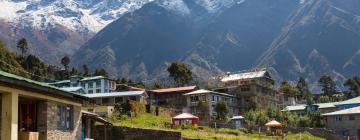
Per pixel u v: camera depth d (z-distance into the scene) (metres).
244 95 143.50
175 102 138.00
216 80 171.00
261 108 136.75
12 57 119.31
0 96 27.55
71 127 34.47
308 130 95.06
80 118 36.22
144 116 90.44
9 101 27.33
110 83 154.75
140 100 120.81
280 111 122.75
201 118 114.50
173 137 52.91
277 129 91.12
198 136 64.75
